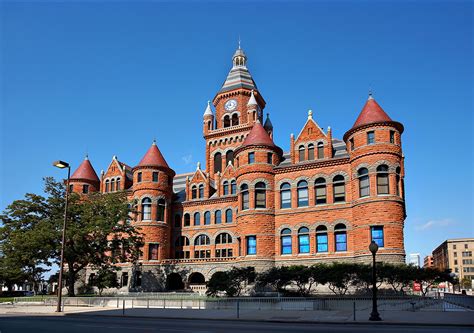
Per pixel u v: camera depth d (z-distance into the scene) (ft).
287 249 154.61
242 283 145.59
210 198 189.06
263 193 160.66
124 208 157.58
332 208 149.38
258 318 82.84
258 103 252.62
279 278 124.26
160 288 178.70
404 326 67.87
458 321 72.18
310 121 164.04
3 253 145.79
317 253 148.36
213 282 127.95
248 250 156.76
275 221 158.40
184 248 190.08
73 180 207.10
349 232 144.66
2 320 78.74
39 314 98.53
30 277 151.64
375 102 149.07
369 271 115.96
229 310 105.19
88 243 148.46
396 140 142.82
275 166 163.73
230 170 191.62
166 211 190.49
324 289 139.03
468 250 500.33
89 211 152.56
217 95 251.19
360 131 144.77
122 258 157.28
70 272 151.43
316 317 84.07
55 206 151.23
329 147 156.66
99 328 61.98
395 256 131.13
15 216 148.97
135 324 70.44
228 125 249.75
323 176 153.69
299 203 156.56
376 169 139.23
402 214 136.87
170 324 70.95
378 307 104.01
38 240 133.69
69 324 69.36
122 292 176.55
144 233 179.32
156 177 190.80
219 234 184.14
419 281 121.70
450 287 413.59
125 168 215.92
